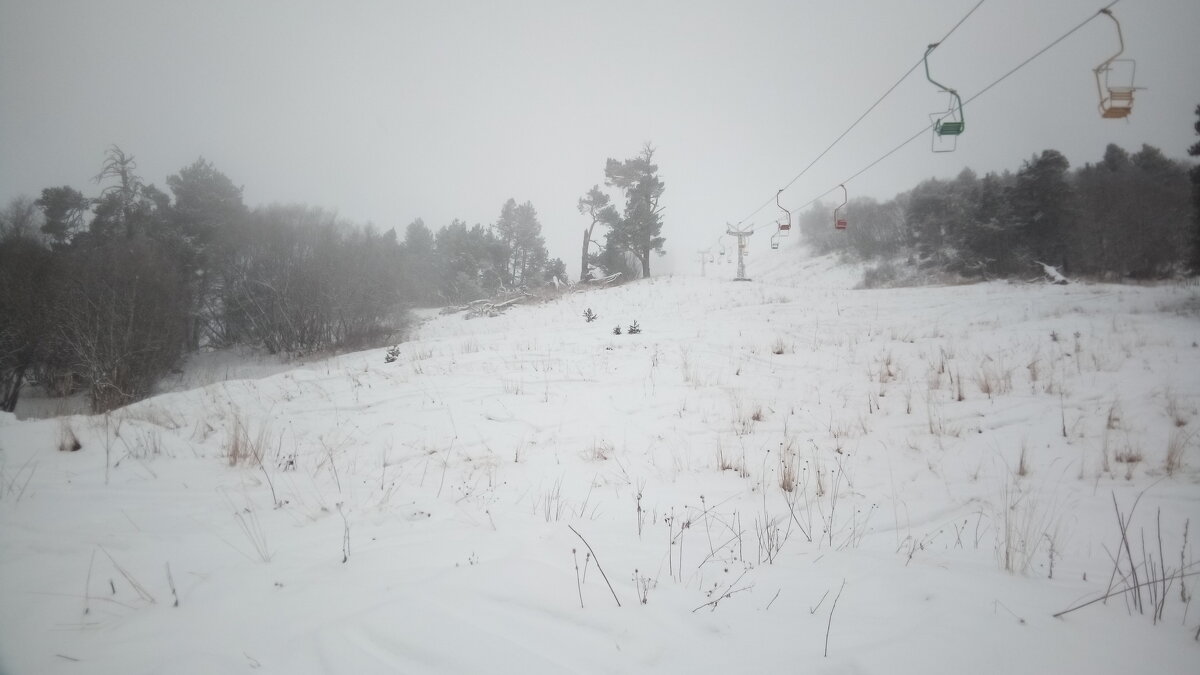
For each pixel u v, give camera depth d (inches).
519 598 113.6
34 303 717.9
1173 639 102.3
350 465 234.5
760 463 244.8
